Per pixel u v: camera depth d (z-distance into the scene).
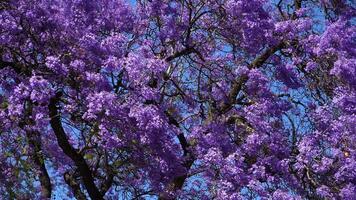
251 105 13.97
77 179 14.70
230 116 14.43
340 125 13.80
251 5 13.82
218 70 14.63
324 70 15.12
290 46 15.17
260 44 14.45
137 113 12.02
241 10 13.84
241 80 14.41
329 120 14.09
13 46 12.90
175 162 13.12
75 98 12.39
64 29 12.80
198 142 13.77
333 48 14.52
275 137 13.88
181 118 15.25
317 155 13.61
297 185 13.78
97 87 12.20
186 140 14.59
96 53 12.40
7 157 14.08
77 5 12.84
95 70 12.53
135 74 12.12
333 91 14.73
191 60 14.54
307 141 13.78
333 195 13.58
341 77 14.24
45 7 12.76
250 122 13.86
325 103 14.89
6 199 14.29
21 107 12.07
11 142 13.81
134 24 13.70
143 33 14.05
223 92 14.55
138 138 12.45
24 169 14.07
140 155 12.98
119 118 12.15
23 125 12.88
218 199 12.71
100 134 12.11
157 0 13.91
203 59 14.49
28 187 14.55
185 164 13.77
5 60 13.23
